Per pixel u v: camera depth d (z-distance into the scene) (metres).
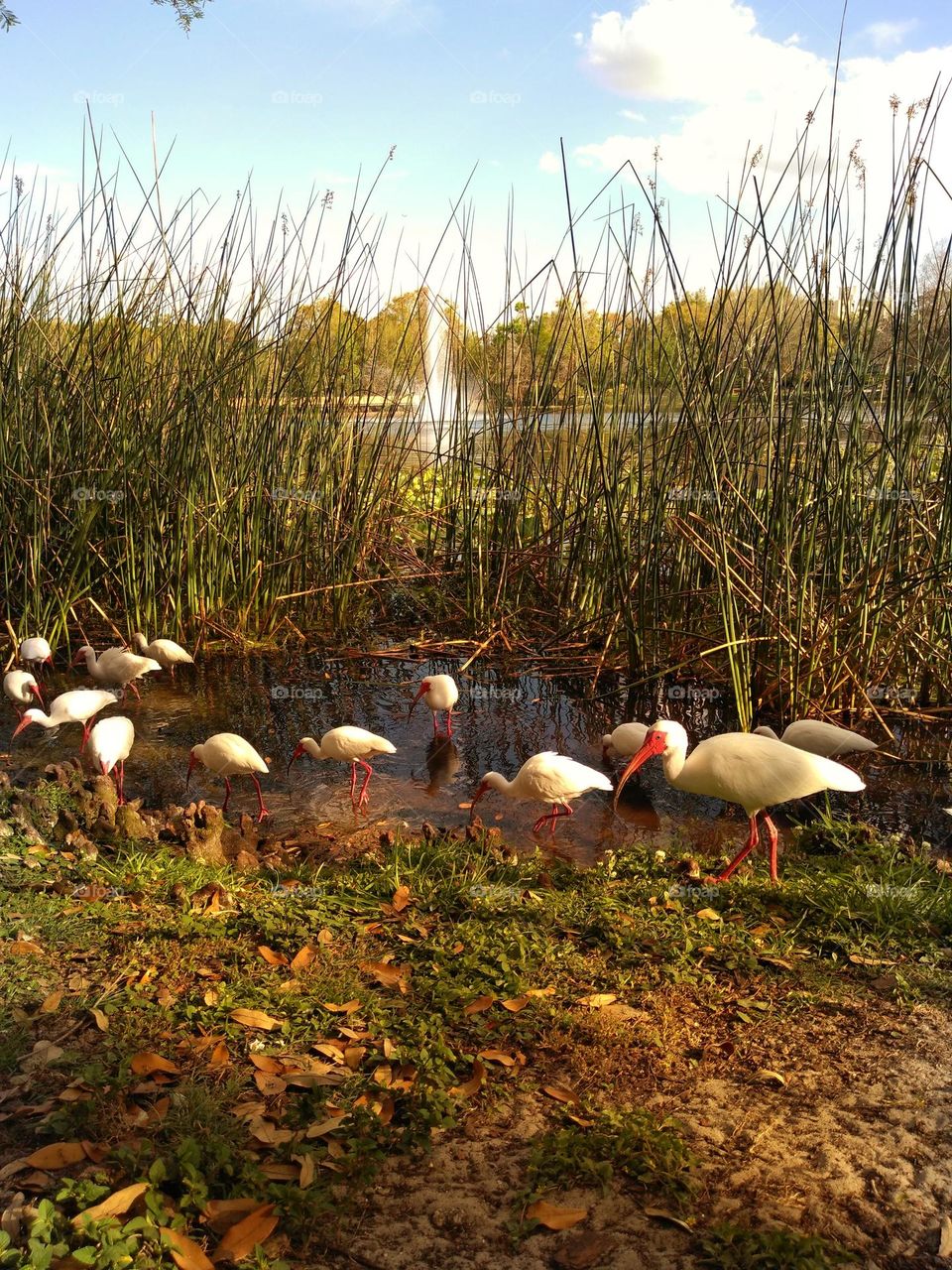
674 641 9.05
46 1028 3.56
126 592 9.79
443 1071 3.36
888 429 7.66
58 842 5.43
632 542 9.41
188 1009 3.65
